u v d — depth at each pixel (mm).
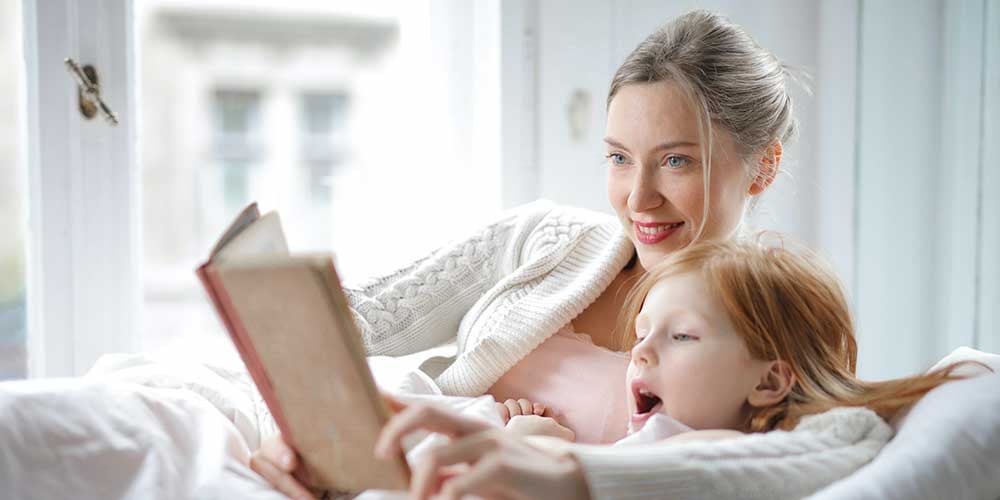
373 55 1847
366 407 638
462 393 1104
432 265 1309
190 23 1860
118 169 1497
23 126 1486
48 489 740
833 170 1720
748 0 1704
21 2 1460
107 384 837
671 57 1087
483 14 1693
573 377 1091
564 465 643
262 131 2047
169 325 2025
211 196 2068
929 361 1659
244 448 857
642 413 934
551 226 1288
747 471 692
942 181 1626
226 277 636
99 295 1508
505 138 1650
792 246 1114
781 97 1163
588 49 1674
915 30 1648
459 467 670
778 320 881
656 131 1057
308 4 1744
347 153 1989
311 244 1981
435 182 1772
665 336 898
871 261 1702
